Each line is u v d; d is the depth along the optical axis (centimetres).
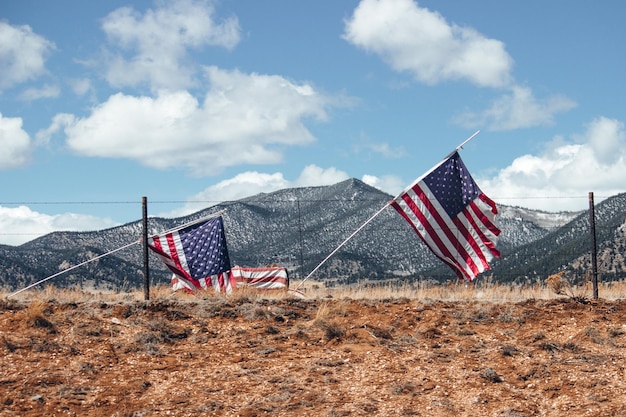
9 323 1620
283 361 1515
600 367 1466
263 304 1870
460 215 1989
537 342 1608
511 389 1391
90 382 1382
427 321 1750
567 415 1273
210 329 1691
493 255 1981
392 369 1478
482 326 1733
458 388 1394
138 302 1812
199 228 2245
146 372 1441
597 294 1978
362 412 1285
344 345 1611
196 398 1327
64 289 2156
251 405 1302
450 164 2008
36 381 1359
